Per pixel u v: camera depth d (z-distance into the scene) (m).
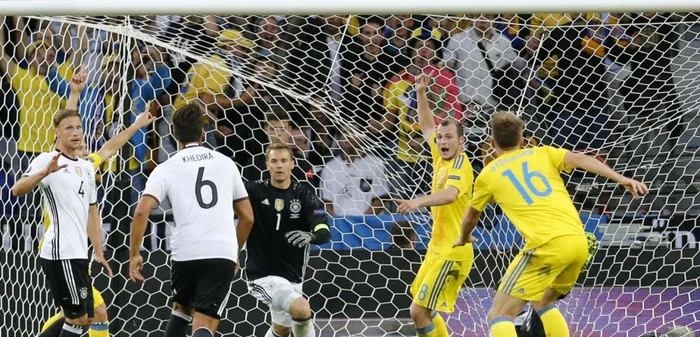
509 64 31.12
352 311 27.94
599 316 27.48
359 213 29.94
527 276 19.33
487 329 27.25
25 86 29.53
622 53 30.81
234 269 19.25
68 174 20.77
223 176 19.52
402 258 28.06
